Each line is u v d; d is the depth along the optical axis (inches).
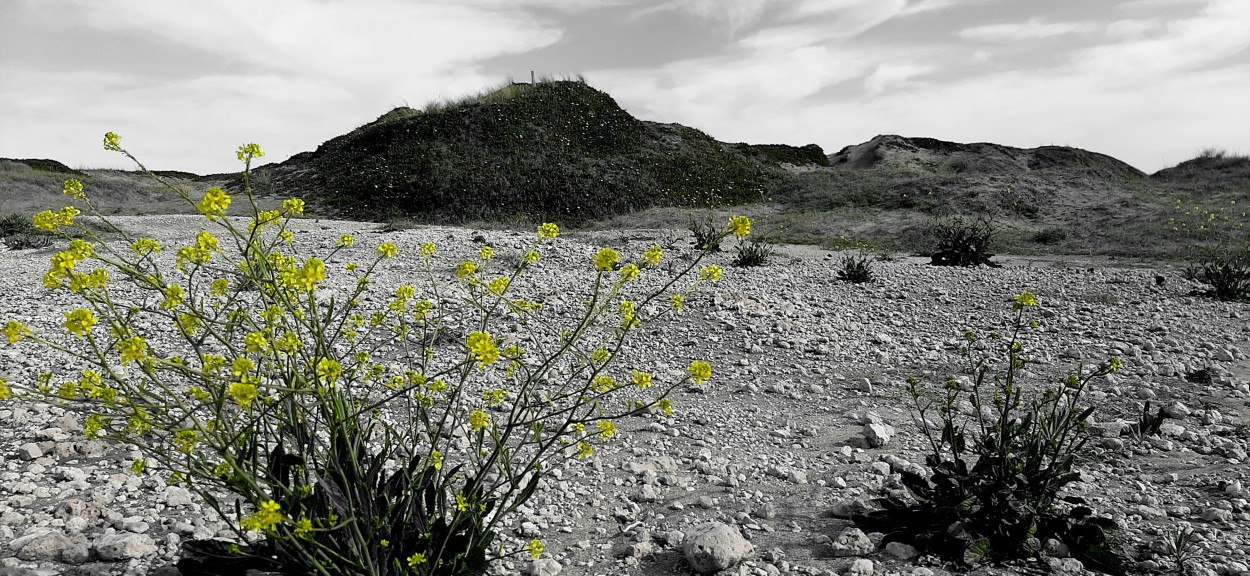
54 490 173.9
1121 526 162.2
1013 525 150.9
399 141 1587.1
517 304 149.3
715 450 220.8
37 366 266.4
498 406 240.4
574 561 152.4
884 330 399.9
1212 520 166.4
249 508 167.5
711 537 148.6
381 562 117.3
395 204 1366.9
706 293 470.0
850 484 192.5
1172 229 930.1
